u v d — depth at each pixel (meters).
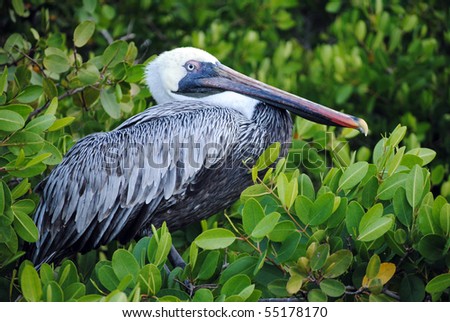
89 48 12.02
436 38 12.55
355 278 6.68
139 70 8.77
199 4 12.52
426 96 11.48
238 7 12.59
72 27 11.64
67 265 6.62
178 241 8.98
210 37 11.84
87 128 9.18
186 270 6.88
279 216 6.42
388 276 6.43
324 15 13.50
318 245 6.50
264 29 12.68
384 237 6.71
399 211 6.68
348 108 11.62
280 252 6.63
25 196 8.25
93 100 9.00
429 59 11.67
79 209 8.47
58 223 8.50
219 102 9.12
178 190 8.49
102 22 11.54
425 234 6.52
